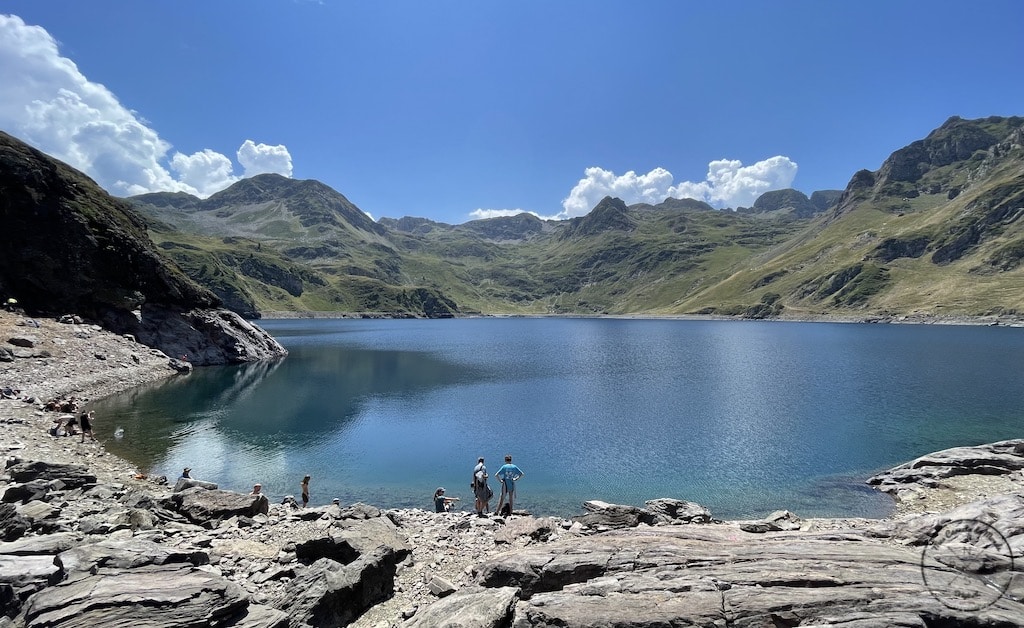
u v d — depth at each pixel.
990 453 32.66
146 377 67.00
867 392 65.56
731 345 142.50
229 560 15.64
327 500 30.02
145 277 83.50
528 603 11.09
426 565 16.27
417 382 76.75
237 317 103.19
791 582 11.67
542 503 29.94
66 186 78.94
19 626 9.91
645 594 11.25
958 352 112.12
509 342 161.38
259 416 52.03
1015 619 10.29
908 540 15.51
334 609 12.41
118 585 11.08
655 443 42.69
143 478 29.39
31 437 34.09
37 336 60.09
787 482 33.16
